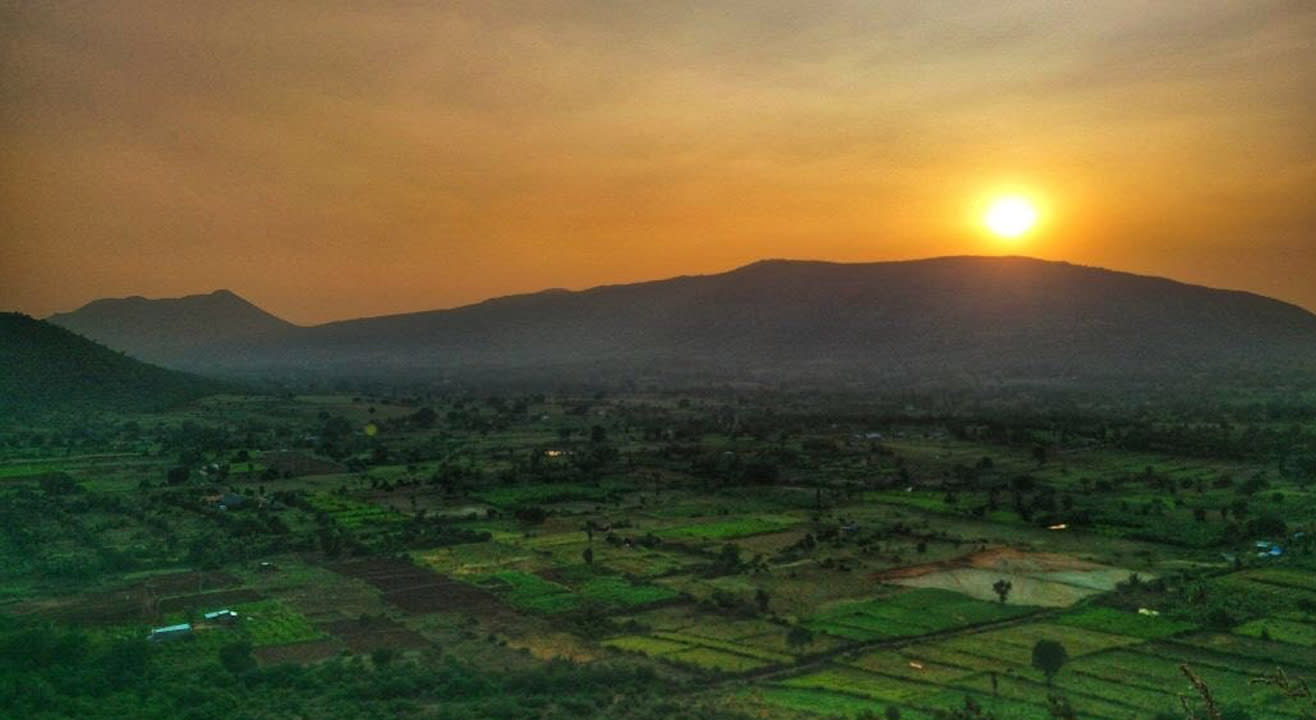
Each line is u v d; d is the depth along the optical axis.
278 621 126.19
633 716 93.81
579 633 124.25
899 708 97.00
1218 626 123.19
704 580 151.62
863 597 141.75
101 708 91.25
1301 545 165.12
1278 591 138.00
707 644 120.38
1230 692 99.69
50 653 103.75
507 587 146.00
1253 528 175.50
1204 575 148.25
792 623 129.00
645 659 114.38
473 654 115.12
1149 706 96.75
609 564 161.88
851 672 110.00
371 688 100.31
